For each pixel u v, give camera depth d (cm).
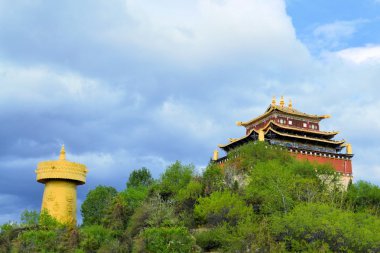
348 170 13062
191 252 8212
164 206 9569
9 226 10188
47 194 11519
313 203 8194
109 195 11794
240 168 11138
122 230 9325
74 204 11650
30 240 8831
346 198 10100
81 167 11794
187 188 10056
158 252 8069
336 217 7450
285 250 7200
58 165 11481
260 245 7212
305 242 7200
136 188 12656
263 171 9644
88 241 8562
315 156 12875
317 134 13538
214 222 8819
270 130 12838
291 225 7375
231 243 7631
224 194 9038
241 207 8650
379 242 7262
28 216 10500
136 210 9762
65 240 8806
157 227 8769
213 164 11431
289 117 13725
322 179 10556
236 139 13738
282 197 8638
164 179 11131
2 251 8919
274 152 11531
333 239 7256
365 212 9062
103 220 9869
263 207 8906
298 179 9444
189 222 9381
